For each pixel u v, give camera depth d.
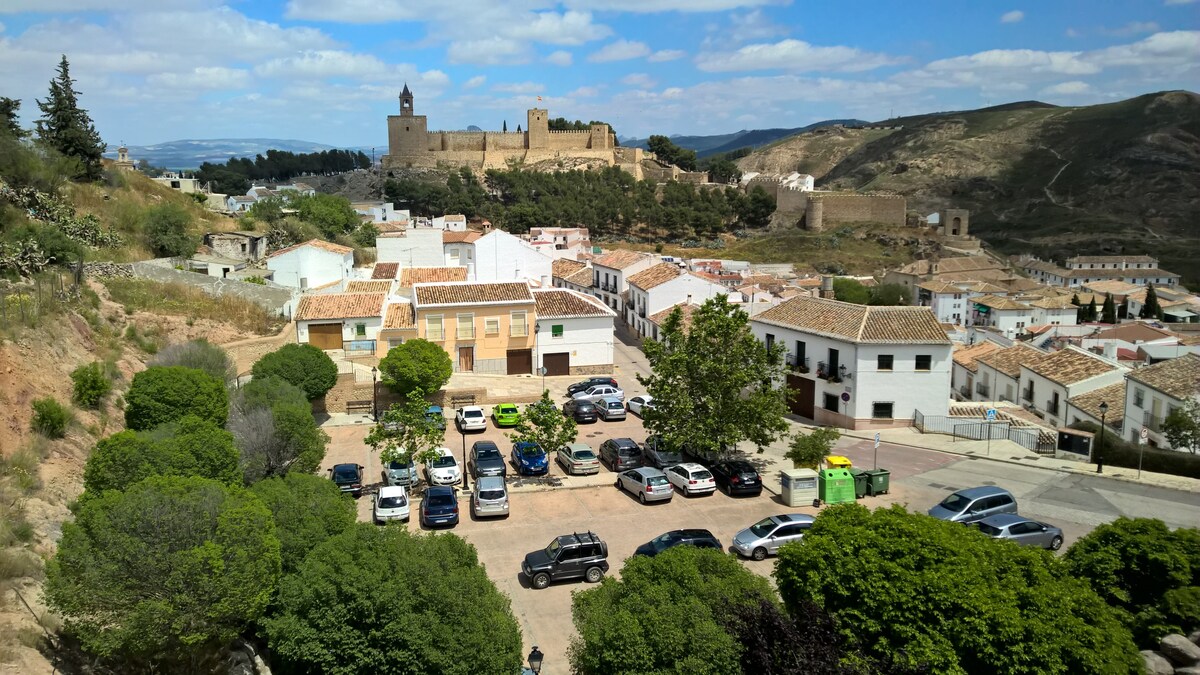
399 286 59.59
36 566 17.53
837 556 16.50
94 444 25.55
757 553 25.61
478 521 29.11
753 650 14.58
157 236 56.31
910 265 128.38
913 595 15.46
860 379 42.50
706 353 34.66
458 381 49.38
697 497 32.06
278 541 17.61
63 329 31.36
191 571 15.27
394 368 42.38
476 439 40.28
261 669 18.03
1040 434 38.81
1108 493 32.00
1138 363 56.84
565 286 83.69
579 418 43.88
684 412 33.50
